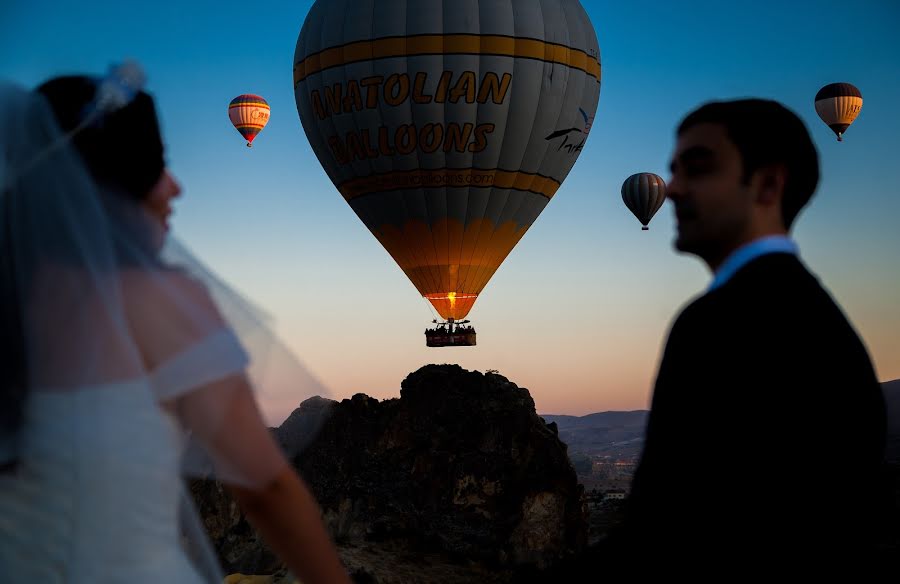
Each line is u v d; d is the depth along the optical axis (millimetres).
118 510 1566
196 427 1613
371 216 26875
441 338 27078
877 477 1657
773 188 1792
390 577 15227
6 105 1657
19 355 1573
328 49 25766
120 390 1577
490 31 25016
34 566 1556
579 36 26281
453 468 18375
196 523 1757
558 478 18250
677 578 1603
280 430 1692
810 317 1643
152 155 1752
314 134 27047
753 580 1563
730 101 1848
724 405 1595
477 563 16812
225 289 1760
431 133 25312
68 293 1584
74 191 1613
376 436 18875
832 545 1574
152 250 1700
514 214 26531
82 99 1697
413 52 24984
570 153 26656
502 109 25188
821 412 1576
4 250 1594
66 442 1561
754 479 1565
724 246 1830
